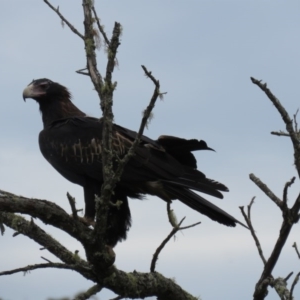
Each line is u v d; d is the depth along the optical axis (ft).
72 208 29.68
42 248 32.60
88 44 31.07
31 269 28.76
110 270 31.83
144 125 26.71
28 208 29.55
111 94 27.09
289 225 26.40
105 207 29.40
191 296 35.73
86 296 32.07
